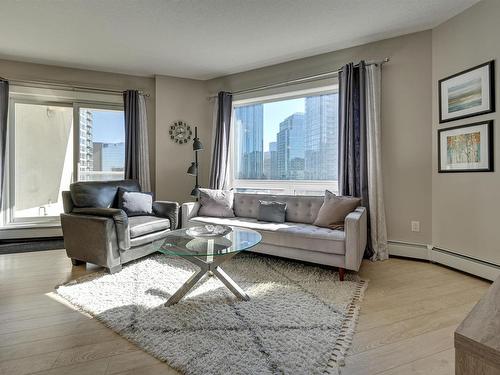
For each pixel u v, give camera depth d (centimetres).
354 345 163
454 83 292
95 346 163
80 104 429
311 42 344
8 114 398
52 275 275
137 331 176
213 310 201
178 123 464
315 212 337
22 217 419
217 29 312
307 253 275
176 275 269
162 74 452
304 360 149
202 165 475
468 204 282
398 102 332
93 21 295
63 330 179
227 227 274
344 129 345
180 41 340
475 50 273
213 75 457
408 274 279
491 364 47
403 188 332
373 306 211
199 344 162
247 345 161
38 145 427
